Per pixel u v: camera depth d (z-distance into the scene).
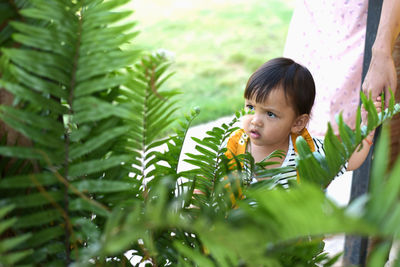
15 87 0.57
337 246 1.83
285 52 2.14
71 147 0.63
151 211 0.48
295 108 1.18
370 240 1.28
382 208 0.43
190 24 6.29
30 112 0.60
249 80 1.20
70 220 0.63
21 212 0.66
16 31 0.64
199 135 3.11
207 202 0.79
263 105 1.16
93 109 0.60
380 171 0.49
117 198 0.71
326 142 0.72
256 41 5.61
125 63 0.61
